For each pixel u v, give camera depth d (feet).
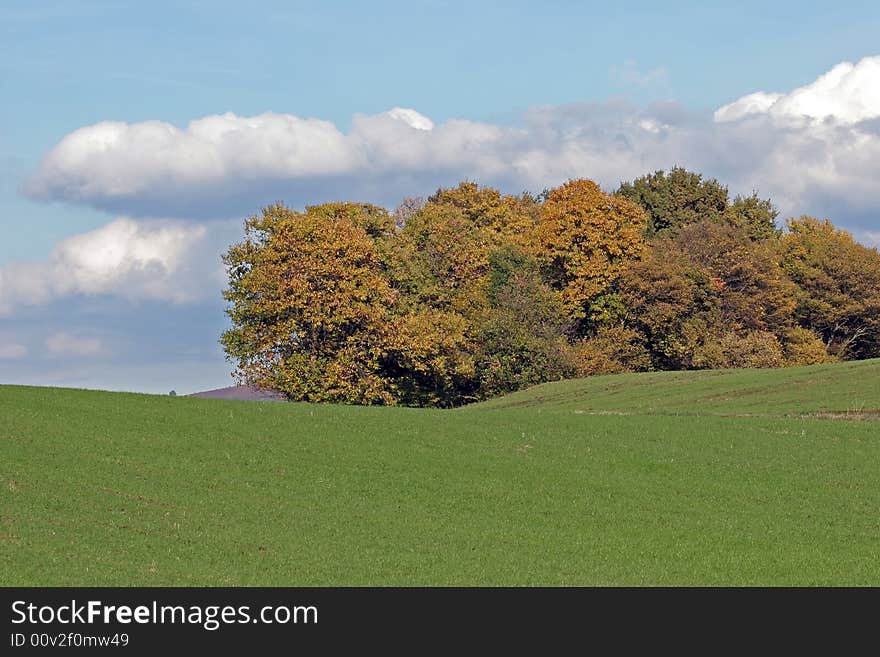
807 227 643.45
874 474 234.17
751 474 233.96
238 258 440.45
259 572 154.51
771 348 519.19
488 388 483.51
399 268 474.08
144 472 209.36
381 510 195.93
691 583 157.69
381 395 420.36
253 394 430.61
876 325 594.24
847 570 166.30
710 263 577.02
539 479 225.76
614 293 540.93
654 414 312.91
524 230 592.60
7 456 210.38
